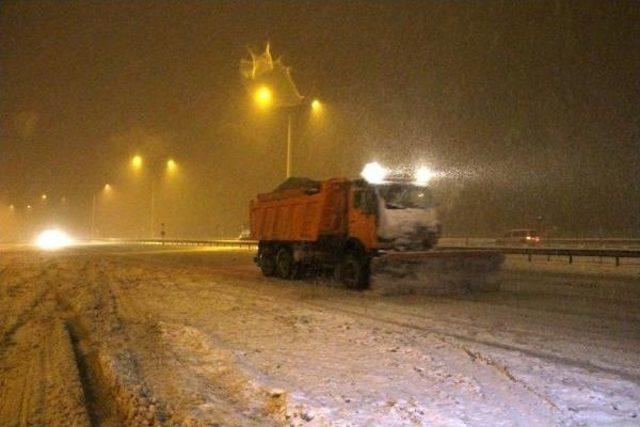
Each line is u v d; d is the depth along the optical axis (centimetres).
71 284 1964
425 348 944
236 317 1252
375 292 1683
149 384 749
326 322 1184
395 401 668
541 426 601
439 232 1798
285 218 2170
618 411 646
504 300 1546
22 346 975
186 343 994
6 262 3159
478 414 634
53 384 753
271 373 791
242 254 4125
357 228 1784
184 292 1728
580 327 1140
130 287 1867
